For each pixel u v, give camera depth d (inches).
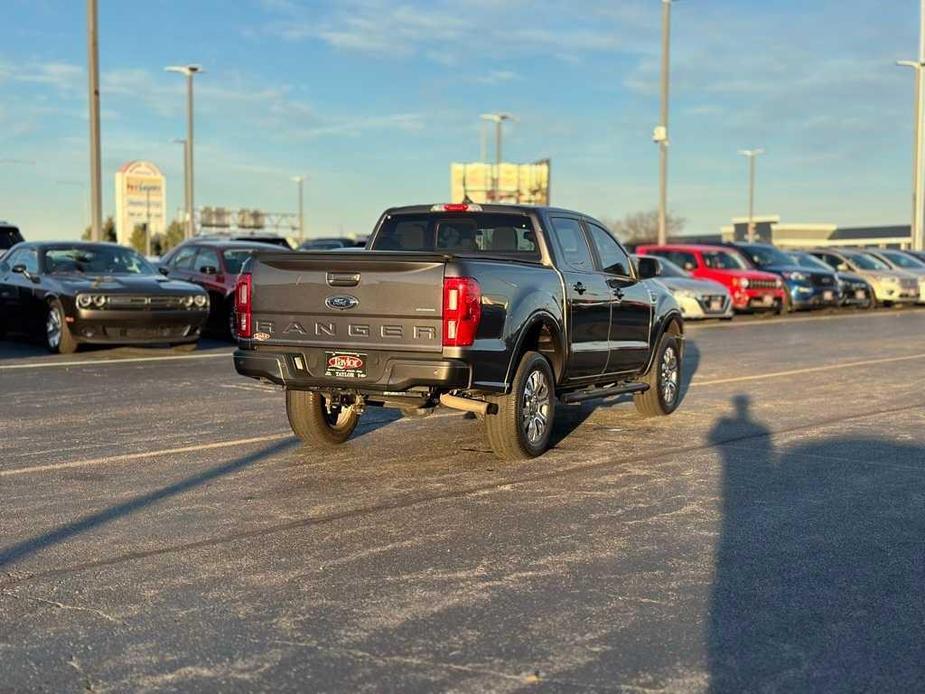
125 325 601.9
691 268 1067.3
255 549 228.7
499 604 194.1
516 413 317.7
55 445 343.3
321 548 229.6
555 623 184.5
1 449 335.9
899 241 3152.1
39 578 208.2
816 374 555.5
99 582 205.9
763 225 3494.1
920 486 291.9
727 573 213.6
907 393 480.7
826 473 308.3
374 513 260.1
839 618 188.2
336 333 301.3
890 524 252.1
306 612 189.3
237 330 318.7
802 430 381.7
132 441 351.3
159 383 492.1
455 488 287.3
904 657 170.7
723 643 175.8
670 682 159.8
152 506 265.6
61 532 241.3
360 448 344.5
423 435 369.4
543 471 310.0
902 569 217.5
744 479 300.0
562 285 343.3
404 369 292.8
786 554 227.1
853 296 1180.5
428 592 200.5
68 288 600.4
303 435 341.4
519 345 313.6
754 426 391.5
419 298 291.7
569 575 211.6
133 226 3373.5
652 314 406.0
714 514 260.4
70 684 158.1
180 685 157.9
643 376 411.2
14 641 175.0
